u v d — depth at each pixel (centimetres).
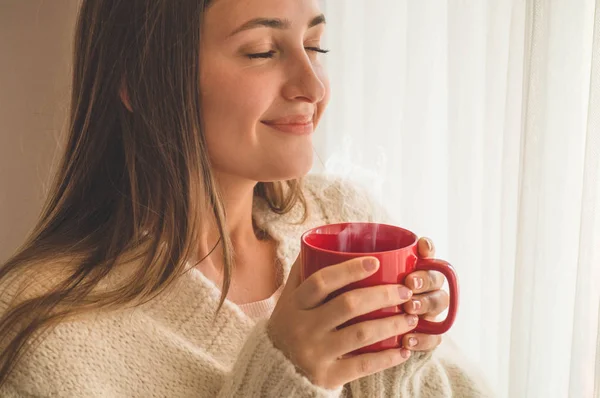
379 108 127
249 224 101
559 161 85
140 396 84
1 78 149
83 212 96
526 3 86
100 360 82
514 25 90
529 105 84
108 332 84
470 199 104
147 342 86
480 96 102
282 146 85
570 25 82
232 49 81
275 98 83
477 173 104
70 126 98
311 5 82
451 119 103
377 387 80
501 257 96
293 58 83
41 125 152
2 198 156
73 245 92
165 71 85
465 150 103
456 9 101
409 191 116
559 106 84
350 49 135
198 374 86
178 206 88
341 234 73
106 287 88
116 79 90
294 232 105
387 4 123
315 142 143
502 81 96
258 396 71
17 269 89
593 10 82
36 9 145
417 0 110
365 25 125
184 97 84
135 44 87
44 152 154
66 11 144
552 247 87
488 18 96
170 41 83
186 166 86
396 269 65
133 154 90
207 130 86
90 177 96
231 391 74
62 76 147
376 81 126
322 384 69
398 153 127
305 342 68
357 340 66
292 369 69
